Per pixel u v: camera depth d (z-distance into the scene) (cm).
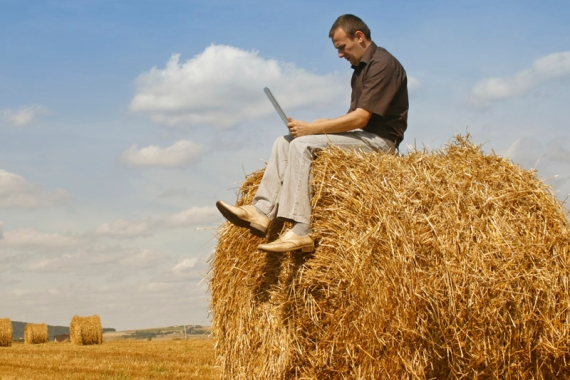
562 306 496
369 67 587
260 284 572
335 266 501
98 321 2380
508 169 541
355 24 595
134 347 1923
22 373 1174
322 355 504
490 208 510
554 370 502
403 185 504
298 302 528
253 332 572
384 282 475
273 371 534
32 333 2567
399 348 469
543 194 530
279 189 552
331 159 535
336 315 496
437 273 475
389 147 590
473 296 476
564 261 507
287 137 570
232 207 532
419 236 481
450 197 504
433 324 472
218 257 634
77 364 1337
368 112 567
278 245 505
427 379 476
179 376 1096
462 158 548
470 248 487
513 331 485
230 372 607
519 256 493
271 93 570
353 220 501
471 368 480
